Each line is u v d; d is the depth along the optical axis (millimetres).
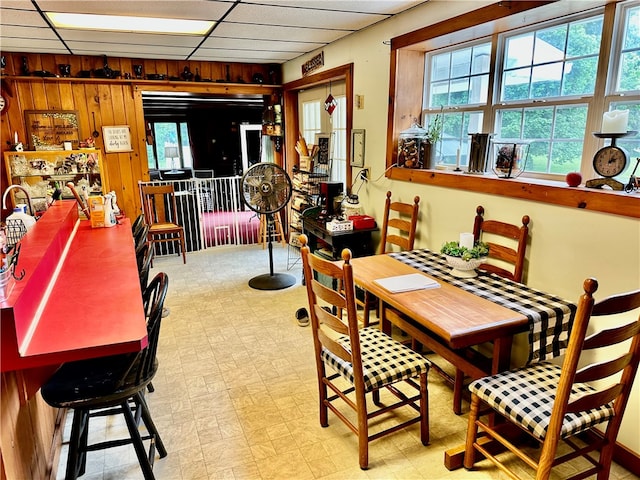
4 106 4617
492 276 2514
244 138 9453
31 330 1533
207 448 2164
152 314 1713
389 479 1965
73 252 2668
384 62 3541
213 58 5184
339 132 4781
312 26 3637
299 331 3424
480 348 2922
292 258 5406
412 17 3158
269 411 2451
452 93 3285
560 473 2014
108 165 5211
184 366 2922
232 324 3555
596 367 1580
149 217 5238
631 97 2129
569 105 2434
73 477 1750
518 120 2775
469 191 2857
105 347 1433
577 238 2195
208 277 4727
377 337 2293
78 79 4781
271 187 4180
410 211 3328
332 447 2168
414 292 2266
